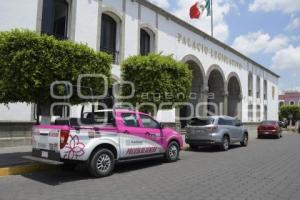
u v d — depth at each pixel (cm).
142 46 2052
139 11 1955
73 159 806
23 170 905
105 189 728
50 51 904
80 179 838
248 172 953
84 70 982
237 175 903
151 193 692
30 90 908
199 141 1545
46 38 903
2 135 1263
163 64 1423
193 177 870
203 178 856
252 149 1653
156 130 1069
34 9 1372
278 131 2584
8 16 1287
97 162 857
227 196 672
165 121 2195
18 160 987
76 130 815
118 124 928
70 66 945
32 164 937
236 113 3528
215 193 696
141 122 1017
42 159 829
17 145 1305
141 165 1070
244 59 3675
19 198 647
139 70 1422
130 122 977
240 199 650
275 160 1224
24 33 889
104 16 1767
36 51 884
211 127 1526
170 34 2269
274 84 4872
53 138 805
